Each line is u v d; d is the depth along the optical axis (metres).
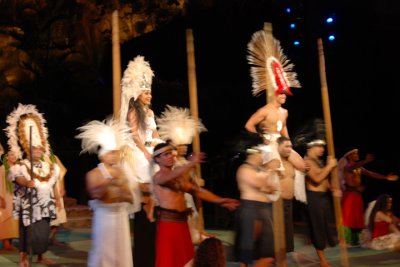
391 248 7.21
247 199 4.98
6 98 14.10
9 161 6.64
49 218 6.19
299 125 11.88
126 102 5.54
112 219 4.78
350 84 11.33
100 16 16.14
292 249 5.78
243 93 13.58
